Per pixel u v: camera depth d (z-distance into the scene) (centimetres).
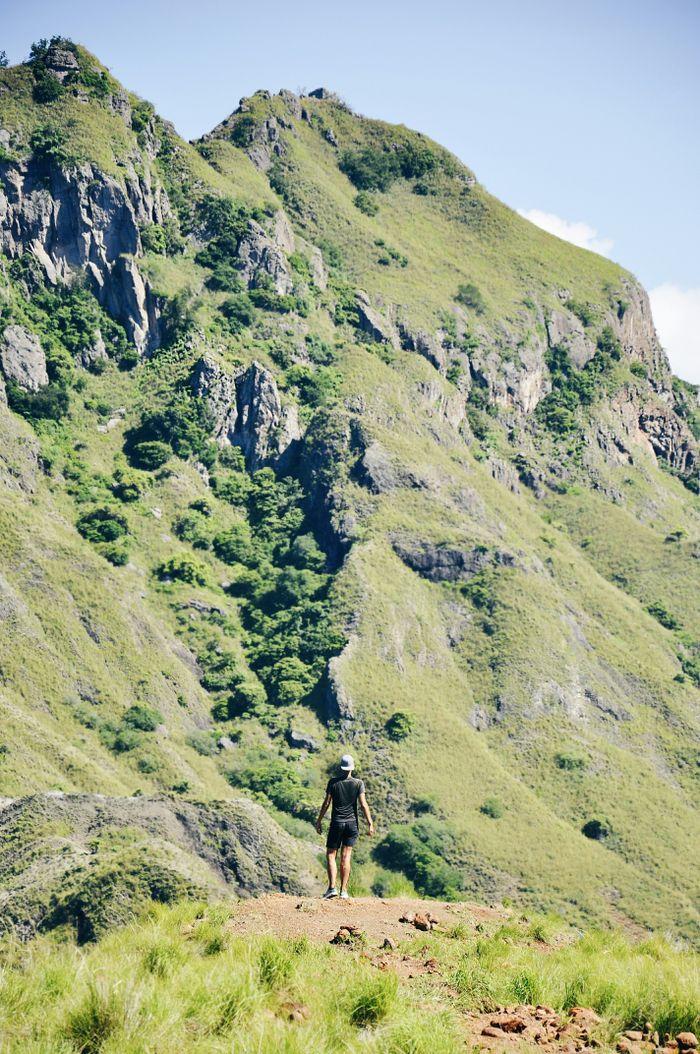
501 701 13625
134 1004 945
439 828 10700
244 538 15788
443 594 15325
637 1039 1041
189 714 12188
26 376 16338
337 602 14238
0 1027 940
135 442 16725
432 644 14338
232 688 12938
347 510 16225
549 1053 983
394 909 1598
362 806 1673
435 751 12156
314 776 11506
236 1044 905
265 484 16950
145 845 2808
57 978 1038
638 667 15488
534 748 12988
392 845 10419
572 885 10481
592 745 13238
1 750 9169
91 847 5328
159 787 10356
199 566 14762
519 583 15425
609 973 1216
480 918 1656
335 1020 970
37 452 15125
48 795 5631
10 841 5206
